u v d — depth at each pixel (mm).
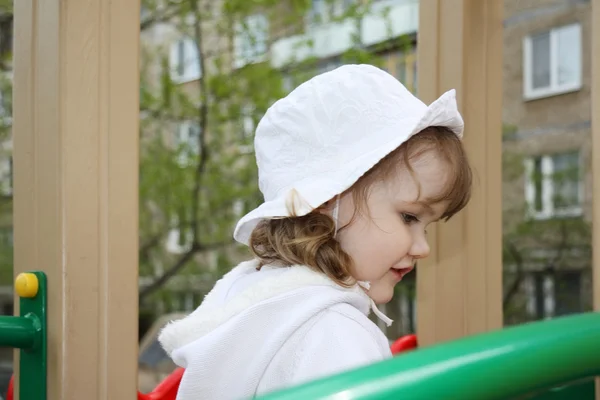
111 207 1066
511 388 428
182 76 5430
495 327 1331
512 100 6492
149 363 4129
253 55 4582
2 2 4250
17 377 1089
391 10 4805
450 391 395
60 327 1033
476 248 1330
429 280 1337
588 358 469
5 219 5699
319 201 798
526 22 6484
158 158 4855
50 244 1050
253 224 931
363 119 833
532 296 5832
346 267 803
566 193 5801
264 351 742
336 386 375
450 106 838
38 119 1078
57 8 1051
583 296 5680
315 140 842
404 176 817
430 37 1345
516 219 5812
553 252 5773
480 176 1335
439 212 843
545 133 6297
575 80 6223
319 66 5551
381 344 764
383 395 376
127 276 1070
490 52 1357
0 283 6355
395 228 815
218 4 4633
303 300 766
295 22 4672
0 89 4512
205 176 4879
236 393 753
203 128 4754
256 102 4609
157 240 5066
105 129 1069
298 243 810
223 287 888
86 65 1061
